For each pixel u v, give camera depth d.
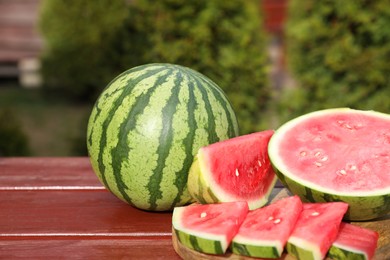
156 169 2.14
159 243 2.09
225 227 1.88
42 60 8.16
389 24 4.48
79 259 1.97
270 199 2.38
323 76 4.72
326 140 2.22
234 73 4.69
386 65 4.55
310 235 1.81
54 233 2.15
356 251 1.81
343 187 2.04
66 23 7.64
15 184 2.62
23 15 9.12
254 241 1.83
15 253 2.01
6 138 4.93
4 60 9.21
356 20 4.50
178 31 4.76
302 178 2.08
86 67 7.86
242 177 2.19
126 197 2.25
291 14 4.94
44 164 2.89
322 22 4.62
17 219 2.27
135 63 5.09
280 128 2.29
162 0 4.80
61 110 8.09
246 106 4.71
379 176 2.07
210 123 2.19
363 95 4.63
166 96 2.16
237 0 4.65
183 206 2.21
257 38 4.79
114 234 2.15
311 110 4.78
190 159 2.16
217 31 4.69
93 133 2.23
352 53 4.57
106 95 2.25
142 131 2.12
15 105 8.30
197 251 1.91
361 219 2.11
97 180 2.67
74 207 2.38
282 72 8.35
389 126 2.27
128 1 8.02
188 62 4.75
